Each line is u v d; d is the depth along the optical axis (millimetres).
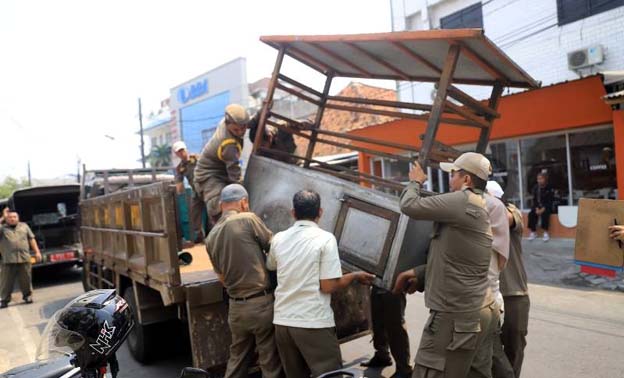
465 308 2689
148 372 4758
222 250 3203
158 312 4695
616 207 3268
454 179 3012
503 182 11898
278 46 4418
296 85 4750
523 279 3518
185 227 6051
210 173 4527
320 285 2977
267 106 4578
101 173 9148
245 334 3248
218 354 3600
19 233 8859
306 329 2918
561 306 6121
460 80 4320
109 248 6180
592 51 10938
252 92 30578
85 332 1795
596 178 10102
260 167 4273
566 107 9867
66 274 12977
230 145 4250
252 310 3154
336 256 3004
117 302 1957
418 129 13148
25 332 6828
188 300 3525
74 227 12305
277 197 4035
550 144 10883
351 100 4711
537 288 7125
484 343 2887
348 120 20453
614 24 10758
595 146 10070
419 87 14914
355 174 4711
